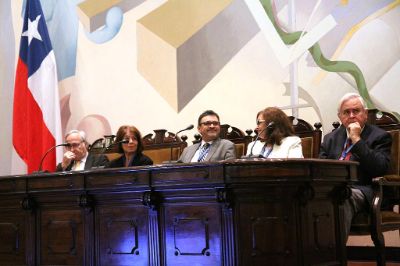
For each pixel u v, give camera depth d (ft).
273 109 10.91
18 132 16.96
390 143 10.64
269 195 8.38
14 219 10.95
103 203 9.74
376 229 9.68
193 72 15.83
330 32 13.85
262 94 14.69
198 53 15.79
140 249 9.22
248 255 8.27
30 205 10.53
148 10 16.76
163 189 8.88
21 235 10.81
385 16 13.19
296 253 8.38
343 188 9.54
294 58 14.25
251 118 14.82
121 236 9.43
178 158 13.64
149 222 9.11
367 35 13.39
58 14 18.22
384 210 10.59
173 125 16.02
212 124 12.20
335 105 13.65
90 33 17.63
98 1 17.58
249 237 8.30
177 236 8.84
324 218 9.19
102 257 9.65
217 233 8.46
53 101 16.88
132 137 12.84
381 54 13.19
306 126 12.09
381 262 9.70
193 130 15.64
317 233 8.87
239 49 15.14
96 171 9.50
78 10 17.88
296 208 8.50
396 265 12.33
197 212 8.69
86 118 17.44
